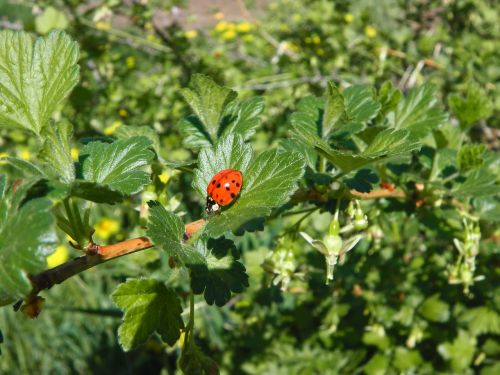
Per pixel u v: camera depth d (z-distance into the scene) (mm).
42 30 219
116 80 244
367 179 86
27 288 48
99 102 236
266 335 210
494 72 204
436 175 105
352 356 199
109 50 261
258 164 67
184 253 62
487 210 111
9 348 250
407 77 226
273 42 265
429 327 186
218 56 268
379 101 93
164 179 82
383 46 227
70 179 62
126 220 244
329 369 198
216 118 79
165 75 251
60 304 251
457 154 101
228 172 64
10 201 53
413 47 227
